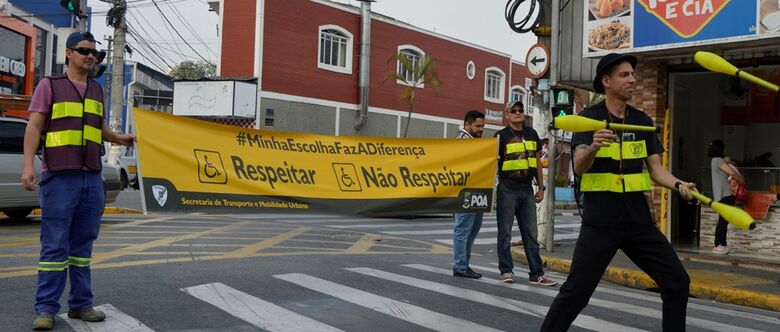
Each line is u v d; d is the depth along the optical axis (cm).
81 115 522
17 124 1238
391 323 561
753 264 994
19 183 1227
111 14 2370
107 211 1694
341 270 828
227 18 2698
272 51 2695
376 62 3106
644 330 566
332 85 2931
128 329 514
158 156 639
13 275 710
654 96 1174
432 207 789
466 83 3584
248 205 692
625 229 424
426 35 3341
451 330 544
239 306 603
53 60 3475
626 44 1099
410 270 856
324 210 734
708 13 998
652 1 1062
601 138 396
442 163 796
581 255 429
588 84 1291
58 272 510
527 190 789
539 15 1230
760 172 1238
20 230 1175
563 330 432
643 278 855
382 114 3144
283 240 1153
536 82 1268
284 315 574
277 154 714
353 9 2995
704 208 1191
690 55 1127
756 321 643
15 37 2781
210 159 672
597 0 1130
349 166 755
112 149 2852
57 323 525
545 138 1223
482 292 714
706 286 809
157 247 977
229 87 2584
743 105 1343
